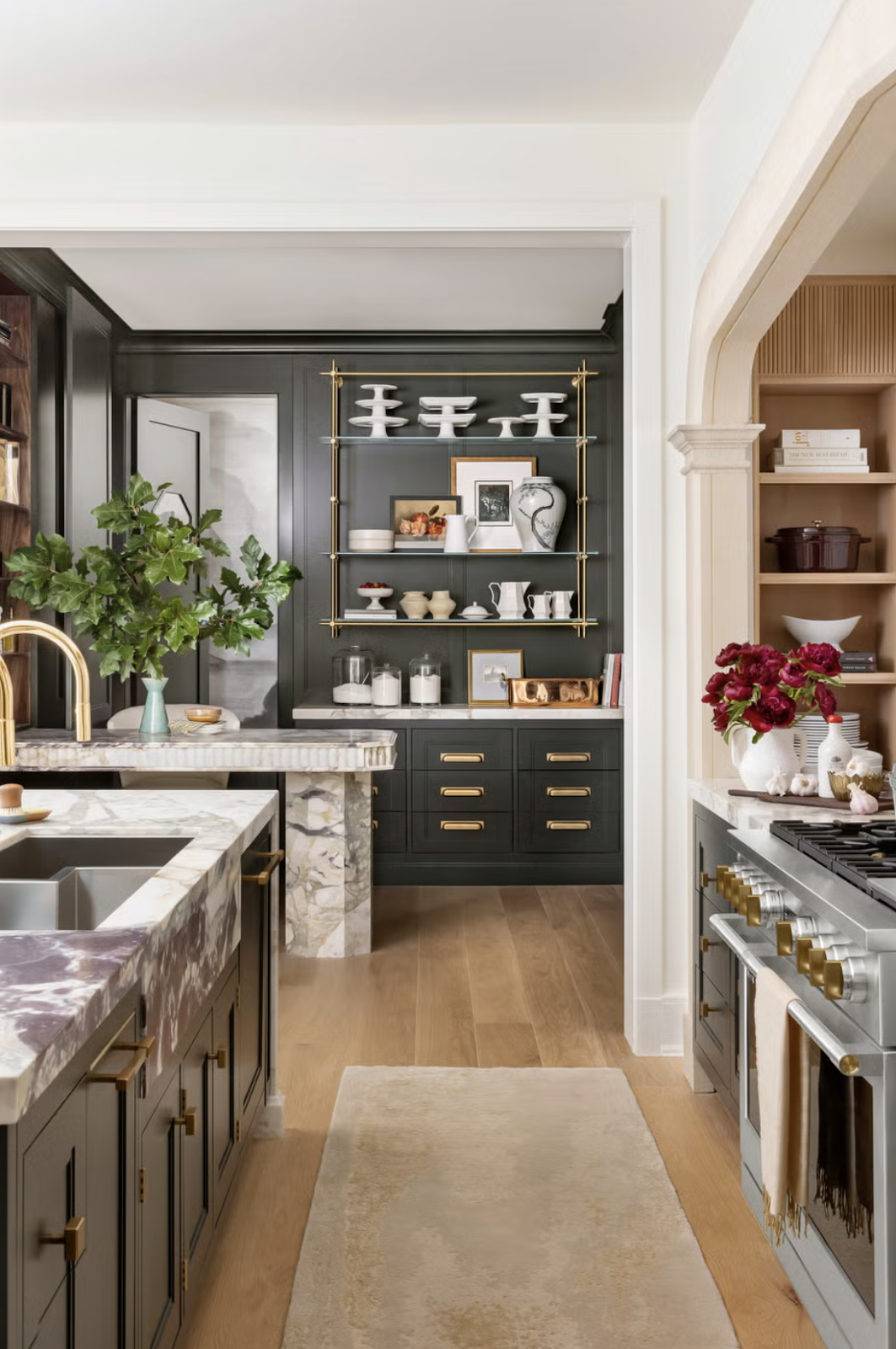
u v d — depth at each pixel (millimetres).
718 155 3213
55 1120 1238
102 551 4652
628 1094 3289
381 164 3539
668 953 3643
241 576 6621
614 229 3568
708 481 3398
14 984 1364
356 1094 3277
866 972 1723
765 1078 2076
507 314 5656
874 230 3760
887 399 4062
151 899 1814
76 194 3523
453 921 5211
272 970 2984
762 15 2742
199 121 3510
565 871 5832
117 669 4707
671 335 3574
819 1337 2131
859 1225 1773
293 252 4684
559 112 3469
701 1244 2477
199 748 4406
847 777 2736
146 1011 1633
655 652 3615
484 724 5785
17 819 2471
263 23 2932
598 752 5805
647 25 2949
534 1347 2090
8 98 3348
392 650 6105
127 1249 1546
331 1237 2480
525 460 6082
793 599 4152
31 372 4613
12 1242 1094
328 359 6016
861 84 2010
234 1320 2168
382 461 6082
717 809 2980
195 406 6590
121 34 2982
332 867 4672
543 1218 2572
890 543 4023
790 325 3943
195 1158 2027
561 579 6129
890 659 4062
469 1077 3416
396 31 2977
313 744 4445
